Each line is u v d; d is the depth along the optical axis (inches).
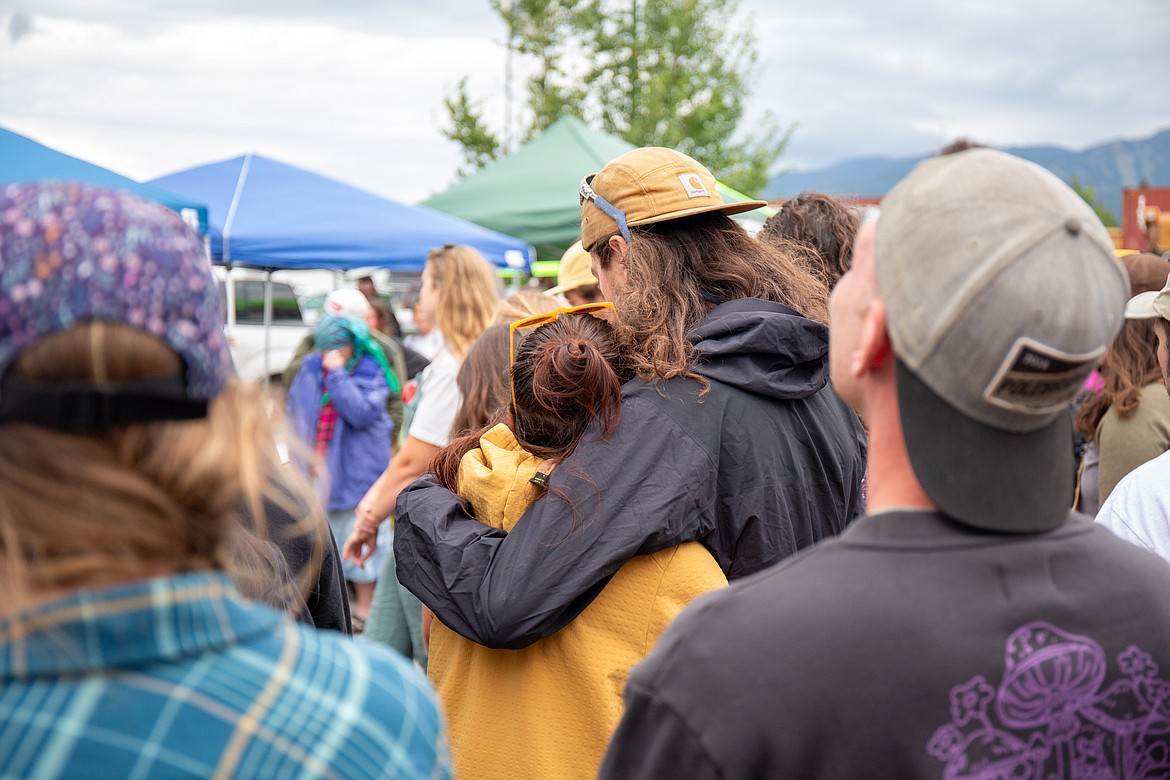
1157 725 36.3
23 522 26.9
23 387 26.7
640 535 61.1
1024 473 35.8
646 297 69.5
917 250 35.2
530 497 65.1
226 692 28.6
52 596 27.2
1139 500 64.2
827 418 73.0
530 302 120.5
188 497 29.2
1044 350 33.6
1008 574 35.5
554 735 64.2
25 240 26.6
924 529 36.0
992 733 34.0
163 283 27.8
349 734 30.1
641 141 551.2
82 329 26.6
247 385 33.0
